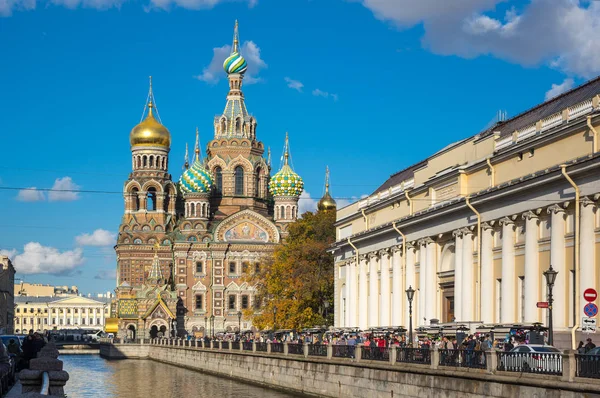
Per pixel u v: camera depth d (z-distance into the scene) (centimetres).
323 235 13375
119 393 7625
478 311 6656
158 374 10312
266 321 12475
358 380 5675
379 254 8788
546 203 5756
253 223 18538
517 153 6197
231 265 18425
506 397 4031
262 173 19500
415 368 4894
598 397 3428
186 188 18650
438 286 7444
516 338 5288
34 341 6159
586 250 5316
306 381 6688
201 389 7781
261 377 7988
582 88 6266
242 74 19775
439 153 7638
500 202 6341
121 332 17638
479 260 6619
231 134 19375
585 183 5347
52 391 3050
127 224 18638
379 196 9300
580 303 5331
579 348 4594
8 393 4016
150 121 19100
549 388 3725
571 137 5588
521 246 6125
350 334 8012
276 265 12612
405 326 8062
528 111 6838
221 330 18162
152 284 17875
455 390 4478
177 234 18450
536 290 5884
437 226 7369
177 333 17888
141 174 18862
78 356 17038
